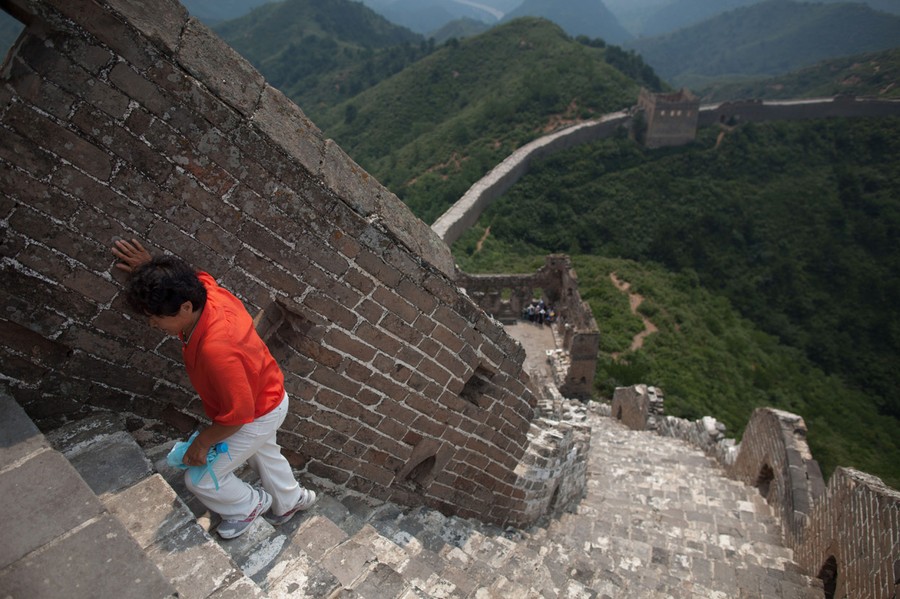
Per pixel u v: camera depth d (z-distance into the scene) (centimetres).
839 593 588
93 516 233
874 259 4475
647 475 967
